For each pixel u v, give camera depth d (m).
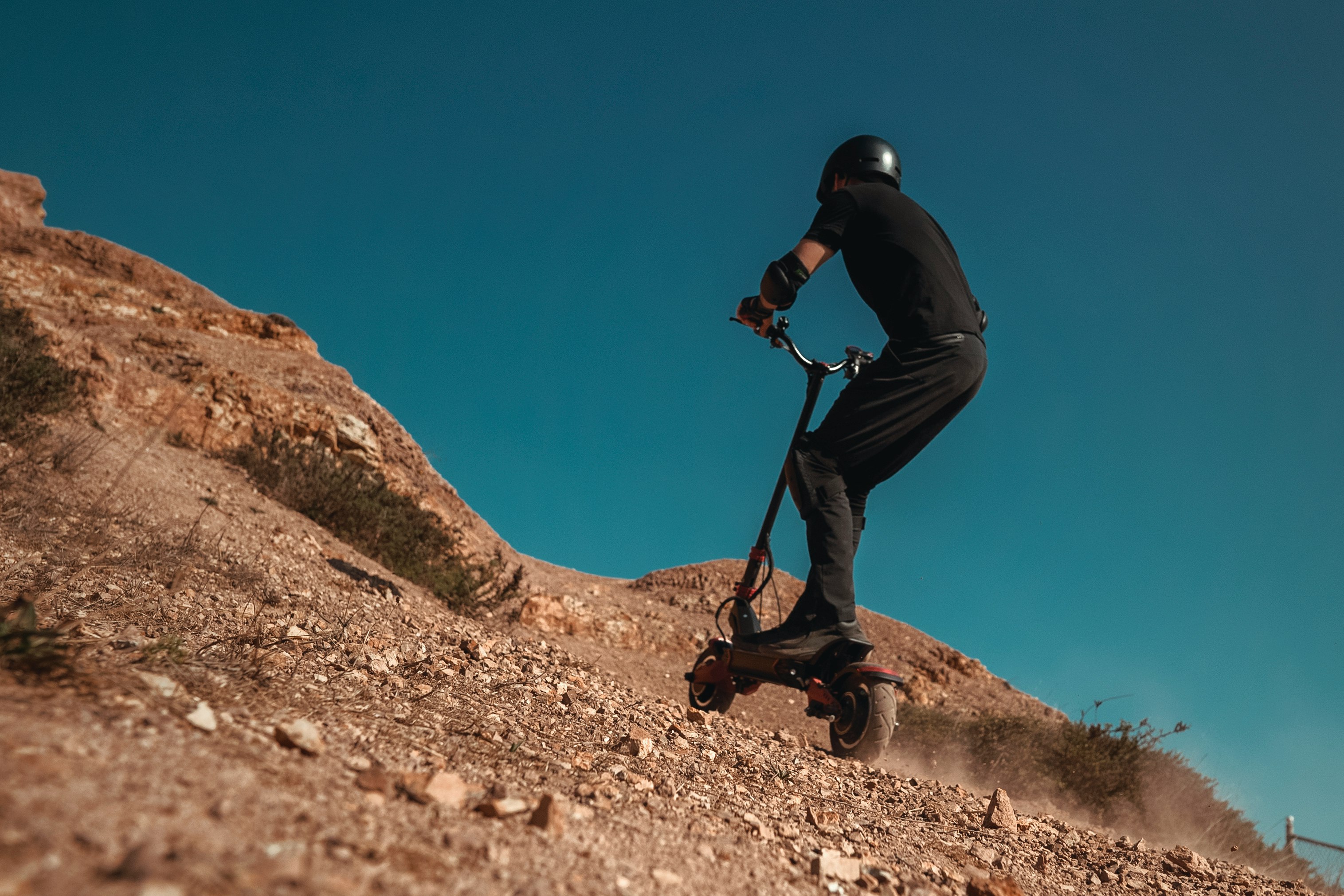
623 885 1.34
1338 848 6.52
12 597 2.64
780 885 1.62
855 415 3.96
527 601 10.41
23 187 19.70
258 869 0.98
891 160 4.40
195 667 2.06
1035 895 2.16
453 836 1.34
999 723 7.49
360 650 3.05
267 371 14.05
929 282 3.93
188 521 5.27
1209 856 5.51
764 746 3.90
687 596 16.14
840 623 4.10
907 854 2.25
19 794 0.98
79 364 9.59
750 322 4.39
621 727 3.14
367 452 12.65
